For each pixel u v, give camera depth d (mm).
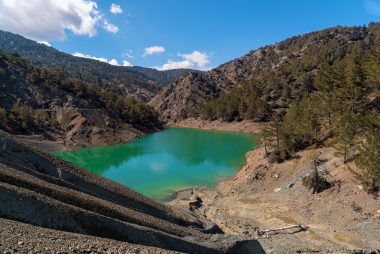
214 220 57719
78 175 42156
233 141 144875
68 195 30391
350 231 45281
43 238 19328
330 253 39562
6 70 174375
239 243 37719
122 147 137750
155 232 30281
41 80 181000
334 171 60781
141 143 147125
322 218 51688
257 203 61750
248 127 180375
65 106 168375
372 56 86000
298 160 72688
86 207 30484
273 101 198375
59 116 160750
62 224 24875
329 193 56125
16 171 31031
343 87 85625
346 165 60375
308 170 65438
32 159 39656
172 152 121312
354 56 99688
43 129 148000
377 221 45719
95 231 26297
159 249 24359
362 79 85062
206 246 33781
